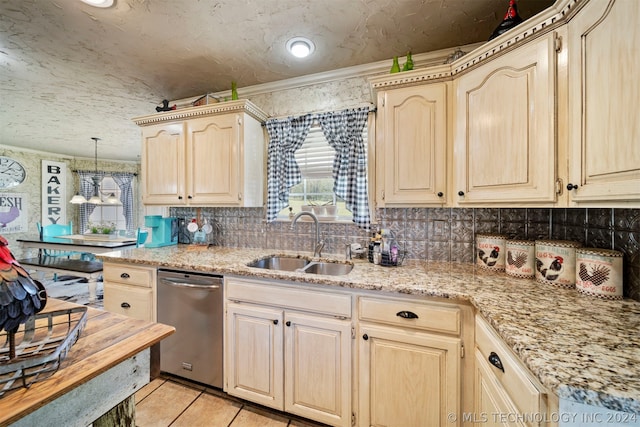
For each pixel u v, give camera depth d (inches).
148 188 88.4
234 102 75.9
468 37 64.2
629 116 29.4
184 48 68.3
